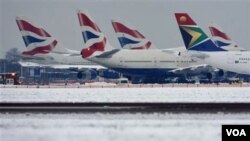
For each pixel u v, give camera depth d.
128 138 67.38
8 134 71.12
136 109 104.88
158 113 97.19
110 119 87.94
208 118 88.81
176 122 83.31
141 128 76.44
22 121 85.06
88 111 101.62
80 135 70.00
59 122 83.62
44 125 80.00
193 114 95.19
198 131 73.25
